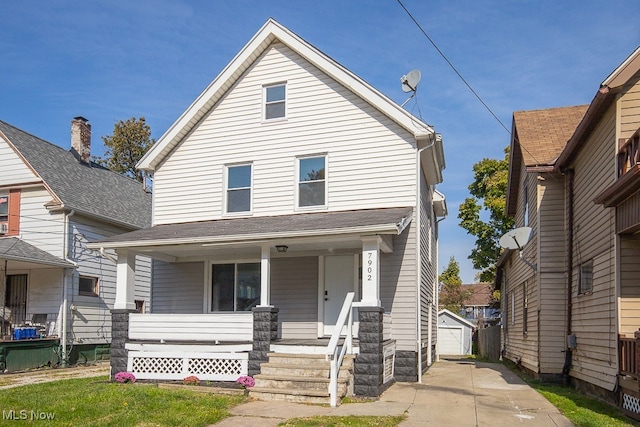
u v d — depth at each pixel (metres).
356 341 11.71
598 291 11.08
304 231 11.52
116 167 41.31
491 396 10.88
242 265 15.09
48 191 19.00
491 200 30.25
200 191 15.31
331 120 14.21
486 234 31.25
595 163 11.45
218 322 12.34
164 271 15.79
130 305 13.37
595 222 11.45
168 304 15.59
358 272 13.78
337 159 14.02
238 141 15.09
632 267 9.84
